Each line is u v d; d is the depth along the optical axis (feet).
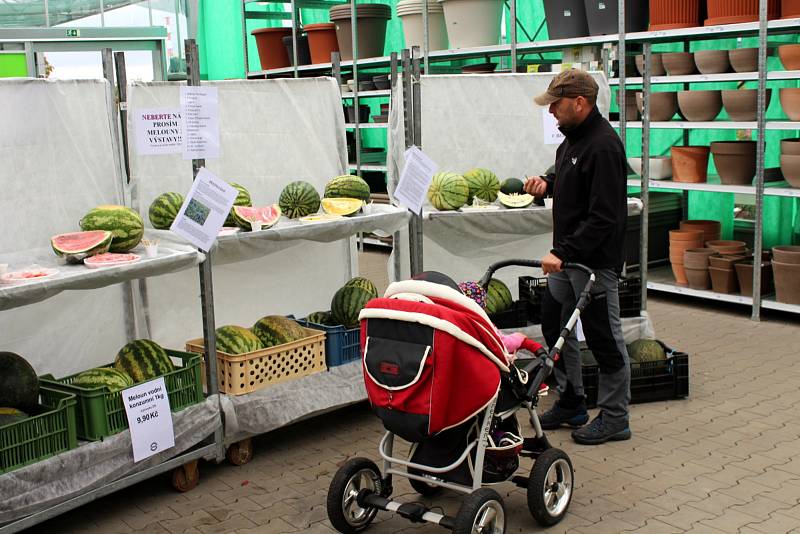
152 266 11.98
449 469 10.84
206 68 43.80
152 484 13.74
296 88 17.11
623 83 21.75
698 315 23.54
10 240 13.19
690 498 12.60
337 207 15.71
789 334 21.35
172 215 14.33
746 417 15.79
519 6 32.91
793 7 22.04
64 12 30.09
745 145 23.40
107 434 11.89
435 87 17.99
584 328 14.46
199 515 12.55
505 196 17.30
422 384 10.32
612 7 25.21
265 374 14.20
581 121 13.89
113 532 12.12
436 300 10.80
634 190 28.14
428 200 17.21
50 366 14.39
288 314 17.89
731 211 27.96
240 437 13.87
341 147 17.89
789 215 26.89
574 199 14.11
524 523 12.00
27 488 10.94
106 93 14.37
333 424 16.28
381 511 12.58
